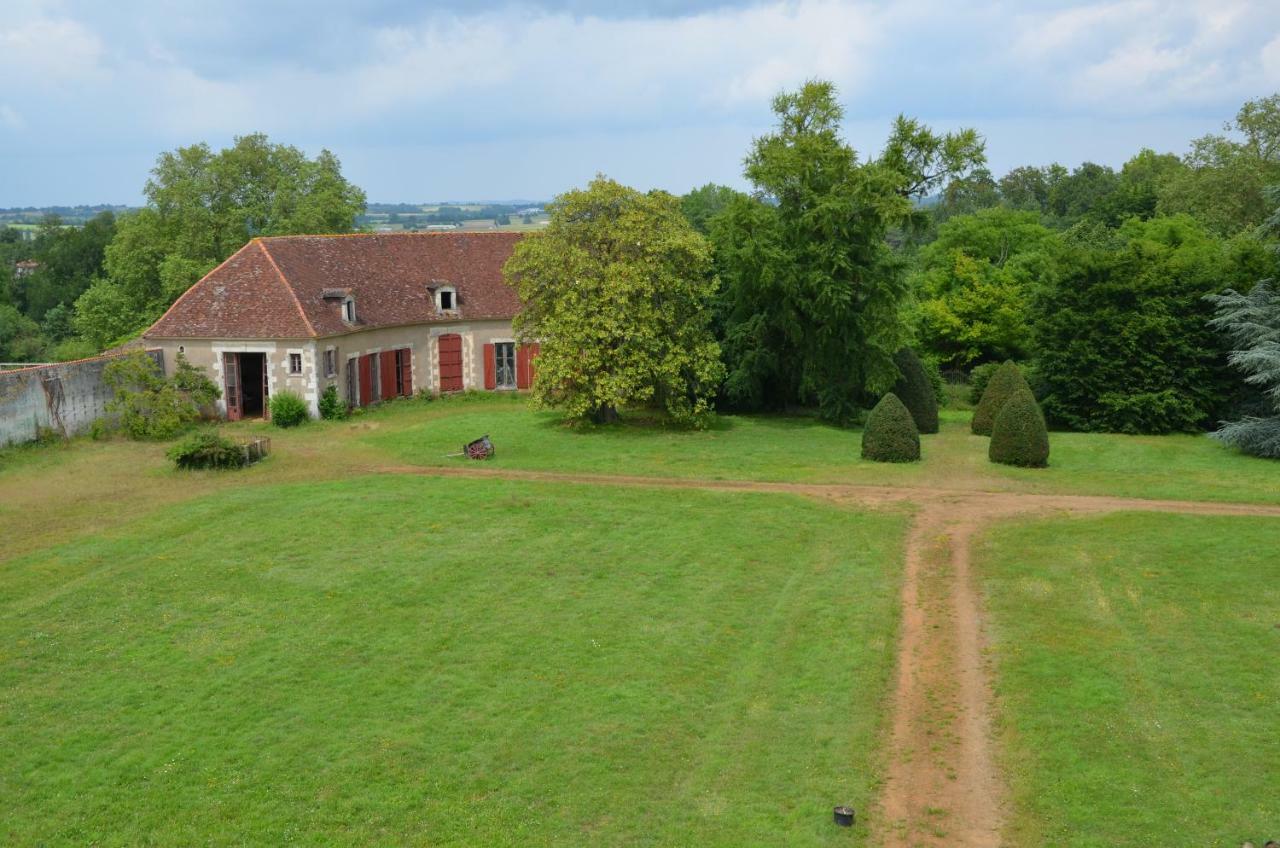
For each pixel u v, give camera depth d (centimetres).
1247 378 3738
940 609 2019
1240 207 5953
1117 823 1270
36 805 1332
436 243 4853
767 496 2869
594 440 3675
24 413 3272
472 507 2705
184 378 3806
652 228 3806
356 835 1277
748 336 4266
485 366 4728
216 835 1273
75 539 2389
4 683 1662
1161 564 2203
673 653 1814
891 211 3916
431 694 1648
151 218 5666
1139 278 4125
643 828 1299
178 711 1577
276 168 5916
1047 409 4319
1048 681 1655
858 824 1301
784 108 4253
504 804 1349
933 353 6103
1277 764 1379
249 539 2408
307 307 3972
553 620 1958
